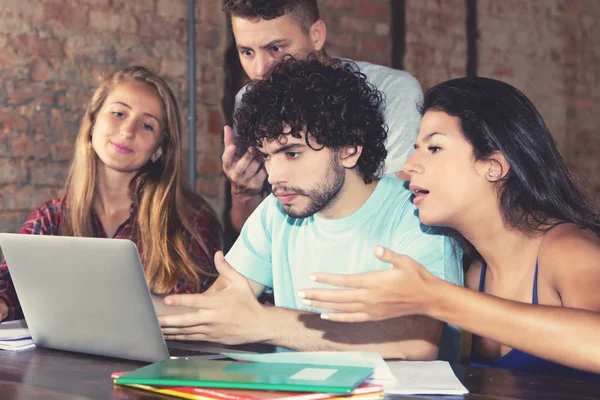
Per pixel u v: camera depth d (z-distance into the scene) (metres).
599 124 4.54
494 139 1.26
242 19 1.89
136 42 3.04
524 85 4.21
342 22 3.53
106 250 1.16
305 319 1.33
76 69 2.91
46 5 2.84
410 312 1.12
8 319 1.72
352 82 1.41
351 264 1.48
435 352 1.34
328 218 1.51
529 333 1.08
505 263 1.36
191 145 3.14
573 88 4.42
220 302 1.30
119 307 1.20
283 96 1.34
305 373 0.99
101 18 2.96
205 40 3.21
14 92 2.78
